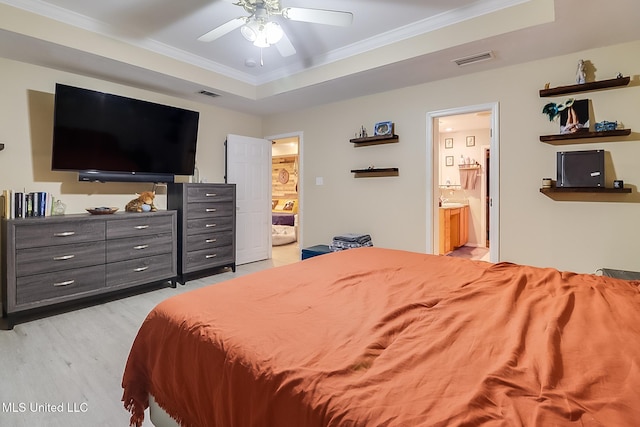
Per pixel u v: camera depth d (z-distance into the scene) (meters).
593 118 2.81
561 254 3.00
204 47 3.39
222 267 4.42
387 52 3.13
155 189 4.09
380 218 4.11
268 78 4.18
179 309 1.24
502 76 3.21
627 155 2.71
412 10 2.68
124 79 3.57
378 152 4.09
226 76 3.98
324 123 4.60
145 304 3.17
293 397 0.76
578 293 1.39
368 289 1.47
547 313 1.18
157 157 3.77
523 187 3.14
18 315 2.68
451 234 5.79
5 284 2.67
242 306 1.25
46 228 2.79
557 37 2.58
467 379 0.77
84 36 2.85
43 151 3.23
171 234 3.69
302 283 1.55
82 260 3.00
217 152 4.78
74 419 1.58
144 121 3.61
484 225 6.33
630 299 1.31
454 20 2.72
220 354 0.97
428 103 3.68
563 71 2.93
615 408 0.66
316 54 3.54
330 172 4.56
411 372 0.80
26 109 3.12
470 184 6.43
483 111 3.38
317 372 0.81
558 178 2.96
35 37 2.60
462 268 1.83
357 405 0.69
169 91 3.99
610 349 0.91
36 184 3.19
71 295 2.94
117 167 3.47
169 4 2.62
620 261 2.77
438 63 3.10
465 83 3.42
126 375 1.30
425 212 3.76
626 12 2.21
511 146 3.19
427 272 1.76
